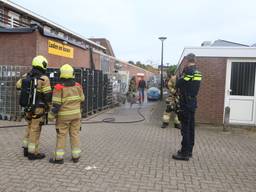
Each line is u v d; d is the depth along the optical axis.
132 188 4.53
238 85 10.54
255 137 8.71
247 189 4.65
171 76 9.88
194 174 5.25
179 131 9.19
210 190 4.57
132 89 20.12
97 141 7.50
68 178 4.85
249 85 10.49
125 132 8.81
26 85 5.62
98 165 5.55
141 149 6.85
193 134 6.16
